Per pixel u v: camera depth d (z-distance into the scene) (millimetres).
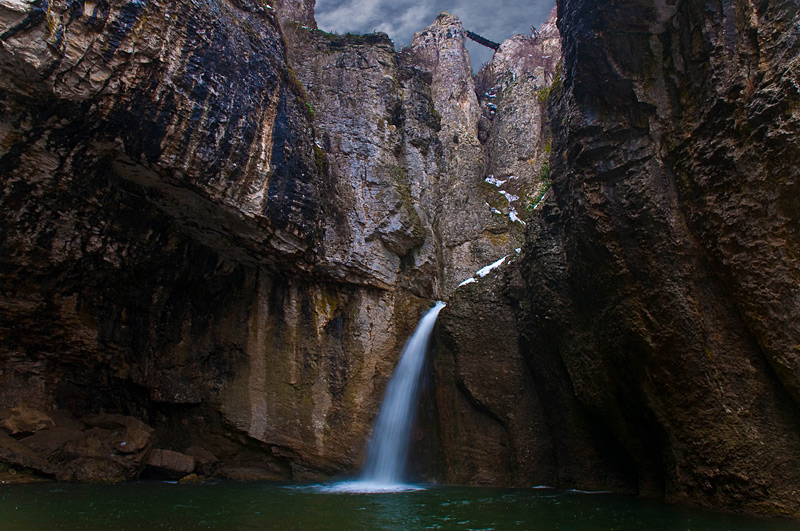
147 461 12445
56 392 13227
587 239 10711
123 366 13688
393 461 14672
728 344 8586
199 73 11234
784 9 7695
